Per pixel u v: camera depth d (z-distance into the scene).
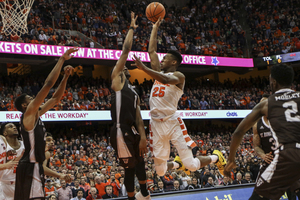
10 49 14.46
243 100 20.09
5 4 10.50
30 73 18.58
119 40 19.05
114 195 8.24
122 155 3.34
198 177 10.05
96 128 17.84
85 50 16.33
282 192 2.61
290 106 2.64
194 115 17.86
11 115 13.69
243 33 23.45
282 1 24.67
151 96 3.95
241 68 21.44
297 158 2.50
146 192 3.77
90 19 20.00
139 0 25.14
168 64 4.01
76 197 7.74
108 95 17.91
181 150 3.81
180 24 23.48
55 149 13.14
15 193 3.31
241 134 2.80
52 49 15.55
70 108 15.34
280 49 21.11
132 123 3.40
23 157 3.34
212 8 25.44
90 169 10.22
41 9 18.41
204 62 19.53
